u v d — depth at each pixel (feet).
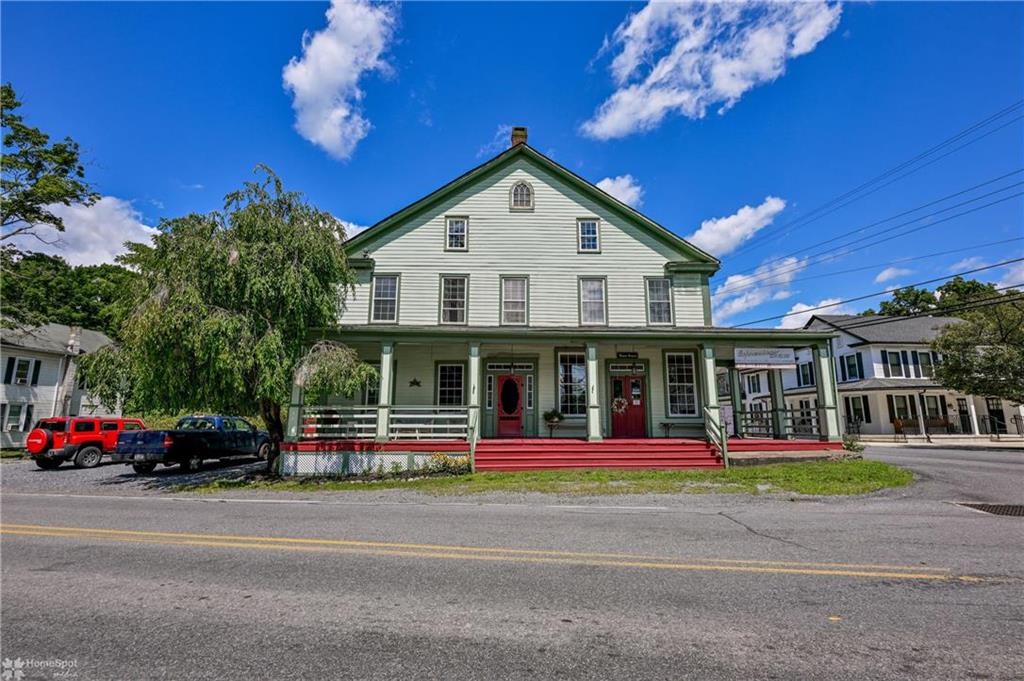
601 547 18.72
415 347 53.83
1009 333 72.84
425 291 54.75
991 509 25.75
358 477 41.11
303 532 21.62
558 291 55.16
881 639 10.89
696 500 29.32
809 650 10.40
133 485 39.37
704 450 44.27
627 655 10.23
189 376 36.65
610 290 55.26
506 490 33.50
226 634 11.35
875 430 99.40
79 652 10.50
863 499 28.91
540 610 12.64
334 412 52.19
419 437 44.45
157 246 37.99
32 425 81.56
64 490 37.06
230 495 34.09
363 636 11.21
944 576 15.03
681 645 10.66
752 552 17.87
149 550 18.62
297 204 41.16
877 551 17.88
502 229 56.18
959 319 99.81
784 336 47.01
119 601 13.43
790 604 12.90
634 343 48.19
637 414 53.21
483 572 15.74
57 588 14.46
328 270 41.27
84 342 94.27
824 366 46.98
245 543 19.63
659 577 15.11
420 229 55.93
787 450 44.78
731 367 55.16
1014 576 14.98
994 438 90.68
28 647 10.74
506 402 53.16
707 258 55.57
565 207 56.85
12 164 71.31
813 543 19.08
